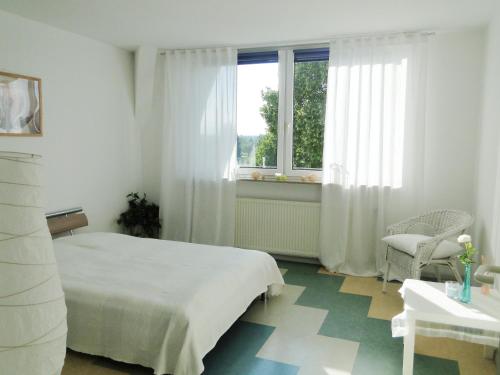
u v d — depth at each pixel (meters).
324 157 3.98
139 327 2.13
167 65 4.44
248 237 4.44
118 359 2.18
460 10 3.07
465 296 2.09
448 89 3.68
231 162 4.32
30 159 0.94
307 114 4.25
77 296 2.29
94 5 3.02
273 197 4.43
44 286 0.94
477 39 3.56
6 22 3.17
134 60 4.55
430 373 2.26
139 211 4.50
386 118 3.77
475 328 1.97
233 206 4.38
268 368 2.29
